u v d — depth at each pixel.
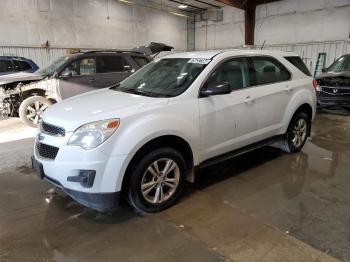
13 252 2.21
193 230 2.48
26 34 10.80
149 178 2.71
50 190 3.26
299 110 4.28
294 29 13.16
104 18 12.94
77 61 6.49
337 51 11.91
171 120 2.71
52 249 2.25
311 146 4.80
